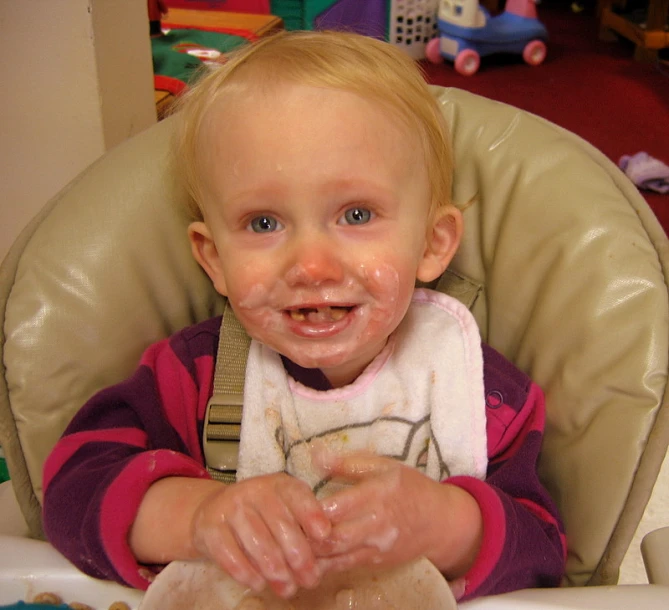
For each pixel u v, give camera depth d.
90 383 0.76
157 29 2.07
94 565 0.60
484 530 0.62
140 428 0.74
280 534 0.51
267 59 0.69
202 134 0.69
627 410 0.69
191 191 0.77
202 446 0.81
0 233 1.15
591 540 0.71
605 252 0.73
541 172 0.79
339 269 0.65
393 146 0.67
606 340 0.71
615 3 3.41
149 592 0.50
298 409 0.80
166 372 0.79
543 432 0.75
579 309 0.73
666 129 2.59
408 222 0.69
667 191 2.25
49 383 0.74
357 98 0.66
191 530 0.57
